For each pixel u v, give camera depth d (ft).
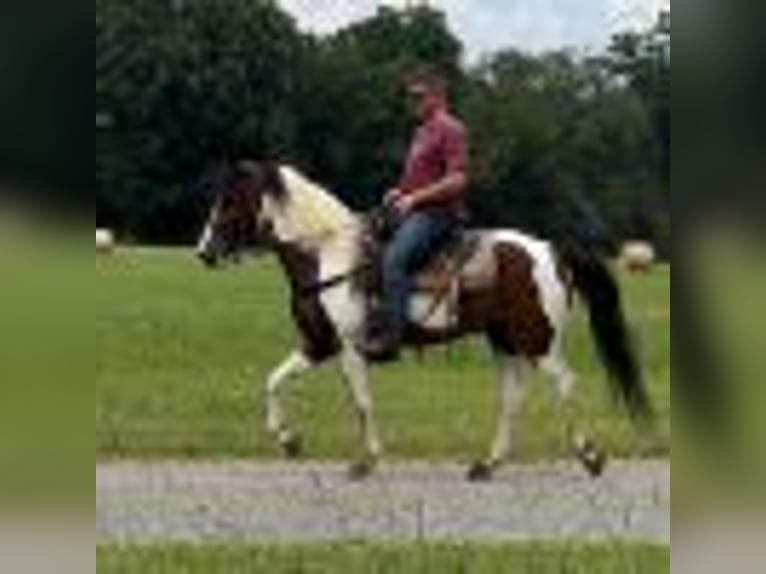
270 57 265.54
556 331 54.90
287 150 275.59
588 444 53.52
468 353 87.35
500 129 262.26
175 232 191.42
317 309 54.65
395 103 290.35
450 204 53.83
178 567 33.63
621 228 134.00
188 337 94.63
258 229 55.31
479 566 34.35
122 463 54.24
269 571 33.83
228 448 58.18
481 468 53.01
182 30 196.34
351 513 45.68
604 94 252.01
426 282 53.98
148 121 184.55
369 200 287.89
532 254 54.95
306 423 65.77
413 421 66.90
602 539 39.17
